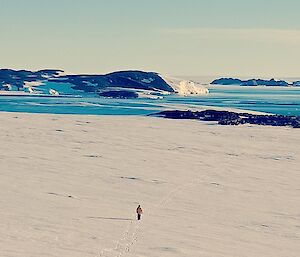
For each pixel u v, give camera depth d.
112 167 73.38
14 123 119.62
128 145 93.81
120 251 39.72
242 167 77.38
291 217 52.34
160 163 78.00
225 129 122.94
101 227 45.72
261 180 68.88
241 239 44.62
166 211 52.50
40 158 77.69
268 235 46.25
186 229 46.53
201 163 79.38
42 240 41.00
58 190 58.78
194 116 149.25
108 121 131.00
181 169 74.12
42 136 100.56
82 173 68.56
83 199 55.44
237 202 57.44
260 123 137.25
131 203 55.00
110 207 52.91
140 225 46.97
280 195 61.19
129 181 65.19
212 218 50.78
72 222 46.66
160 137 105.50
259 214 53.00
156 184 64.19
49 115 141.12
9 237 41.19
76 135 103.62
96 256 38.19
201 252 40.38
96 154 83.31
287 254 41.38
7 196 54.81
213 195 60.12
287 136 113.00
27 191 57.50
